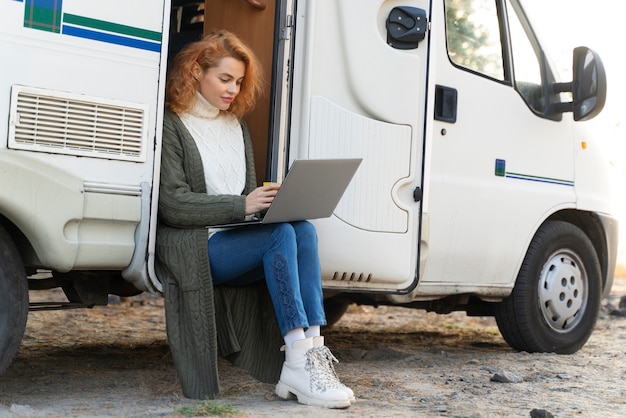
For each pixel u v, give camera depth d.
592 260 5.72
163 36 3.87
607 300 9.00
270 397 3.87
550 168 5.50
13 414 3.43
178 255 3.77
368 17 4.41
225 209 3.79
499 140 5.23
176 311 3.79
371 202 4.39
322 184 3.72
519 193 5.31
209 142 4.05
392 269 4.46
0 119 3.48
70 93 3.63
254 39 4.54
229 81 4.03
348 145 4.35
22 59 3.53
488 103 5.17
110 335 5.84
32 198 3.51
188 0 5.00
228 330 3.91
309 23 4.27
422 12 4.46
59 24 3.61
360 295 5.32
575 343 5.60
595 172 5.82
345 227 4.33
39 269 4.10
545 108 5.52
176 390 3.99
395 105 4.45
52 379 4.20
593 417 3.78
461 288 5.09
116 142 3.74
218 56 4.01
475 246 5.10
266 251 3.78
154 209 3.82
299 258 3.85
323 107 4.31
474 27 5.16
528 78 5.44
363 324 6.93
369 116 4.41
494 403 3.99
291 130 4.28
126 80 3.77
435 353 5.40
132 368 4.61
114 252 3.74
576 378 4.66
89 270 4.00
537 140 5.43
